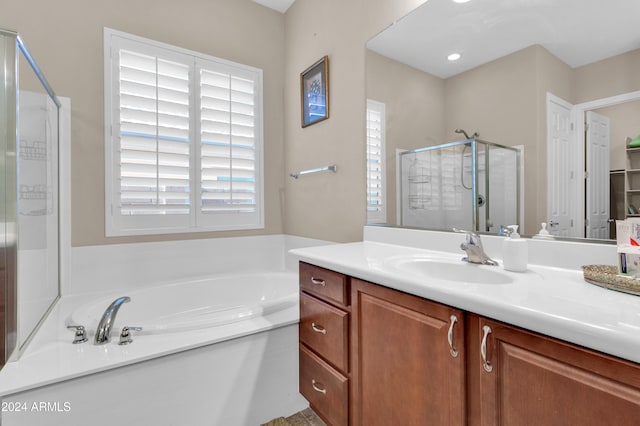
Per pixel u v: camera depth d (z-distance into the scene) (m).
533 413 0.67
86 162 2.01
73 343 1.33
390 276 1.00
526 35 1.18
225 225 2.55
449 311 0.85
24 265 1.32
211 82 2.48
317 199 2.39
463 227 1.40
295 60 2.67
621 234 0.85
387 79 1.77
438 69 1.50
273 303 1.72
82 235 2.00
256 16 2.71
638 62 0.92
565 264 1.06
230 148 2.55
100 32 2.05
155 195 2.24
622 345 0.53
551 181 1.11
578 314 0.62
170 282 2.23
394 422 1.03
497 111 1.27
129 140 2.14
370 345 1.13
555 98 1.10
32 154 1.47
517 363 0.69
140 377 1.23
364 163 1.95
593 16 1.02
